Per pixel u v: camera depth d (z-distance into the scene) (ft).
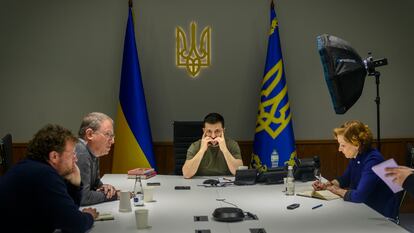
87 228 7.70
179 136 14.76
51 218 7.25
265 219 8.51
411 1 17.85
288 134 16.46
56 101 17.60
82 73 17.56
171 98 17.67
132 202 9.97
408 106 18.06
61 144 7.68
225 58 17.66
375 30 17.85
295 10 17.63
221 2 17.53
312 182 12.05
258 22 17.60
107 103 17.65
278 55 16.65
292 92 17.84
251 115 17.78
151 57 17.56
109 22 17.46
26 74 17.47
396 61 17.98
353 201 9.77
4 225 7.14
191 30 17.56
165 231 7.80
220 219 8.35
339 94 11.17
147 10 17.44
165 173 17.76
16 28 17.33
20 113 17.56
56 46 17.46
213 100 17.72
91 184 10.66
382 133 18.12
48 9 17.37
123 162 16.46
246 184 11.79
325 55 11.10
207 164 13.37
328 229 7.86
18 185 7.18
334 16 17.74
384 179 8.75
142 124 16.47
